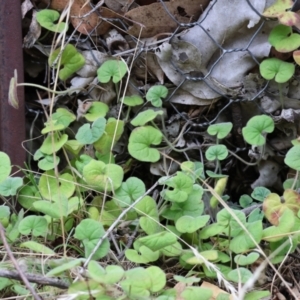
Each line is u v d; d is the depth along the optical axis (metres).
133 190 0.82
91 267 0.71
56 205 0.79
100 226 0.77
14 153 0.87
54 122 0.86
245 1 0.84
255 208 0.84
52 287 0.77
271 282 0.80
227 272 0.79
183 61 0.87
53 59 0.86
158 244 0.76
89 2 0.87
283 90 0.87
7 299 0.78
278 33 0.84
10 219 0.85
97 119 0.85
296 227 0.79
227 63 0.87
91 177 0.82
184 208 0.83
